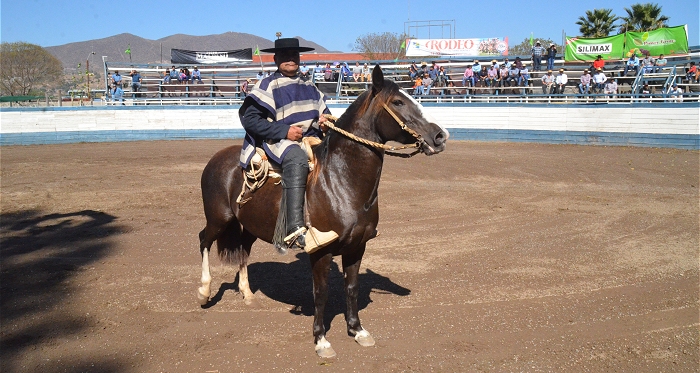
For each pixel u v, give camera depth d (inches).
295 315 214.5
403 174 573.9
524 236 331.3
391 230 346.0
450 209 406.3
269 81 174.4
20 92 1863.9
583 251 300.4
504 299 230.8
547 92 1011.3
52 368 172.2
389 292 239.8
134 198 447.8
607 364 174.6
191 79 1187.9
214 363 175.3
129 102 1066.1
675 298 230.5
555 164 644.1
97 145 894.4
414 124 162.2
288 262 283.6
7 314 213.9
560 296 233.9
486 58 1263.5
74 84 2182.6
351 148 170.1
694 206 410.6
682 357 178.9
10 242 317.4
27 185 508.1
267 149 176.9
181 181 531.5
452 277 259.0
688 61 984.9
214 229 211.2
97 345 188.1
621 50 1080.8
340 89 1124.5
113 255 292.7
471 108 971.9
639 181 524.7
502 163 655.1
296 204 166.9
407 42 1407.5
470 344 188.2
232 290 243.0
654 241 319.6
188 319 209.9
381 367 172.2
